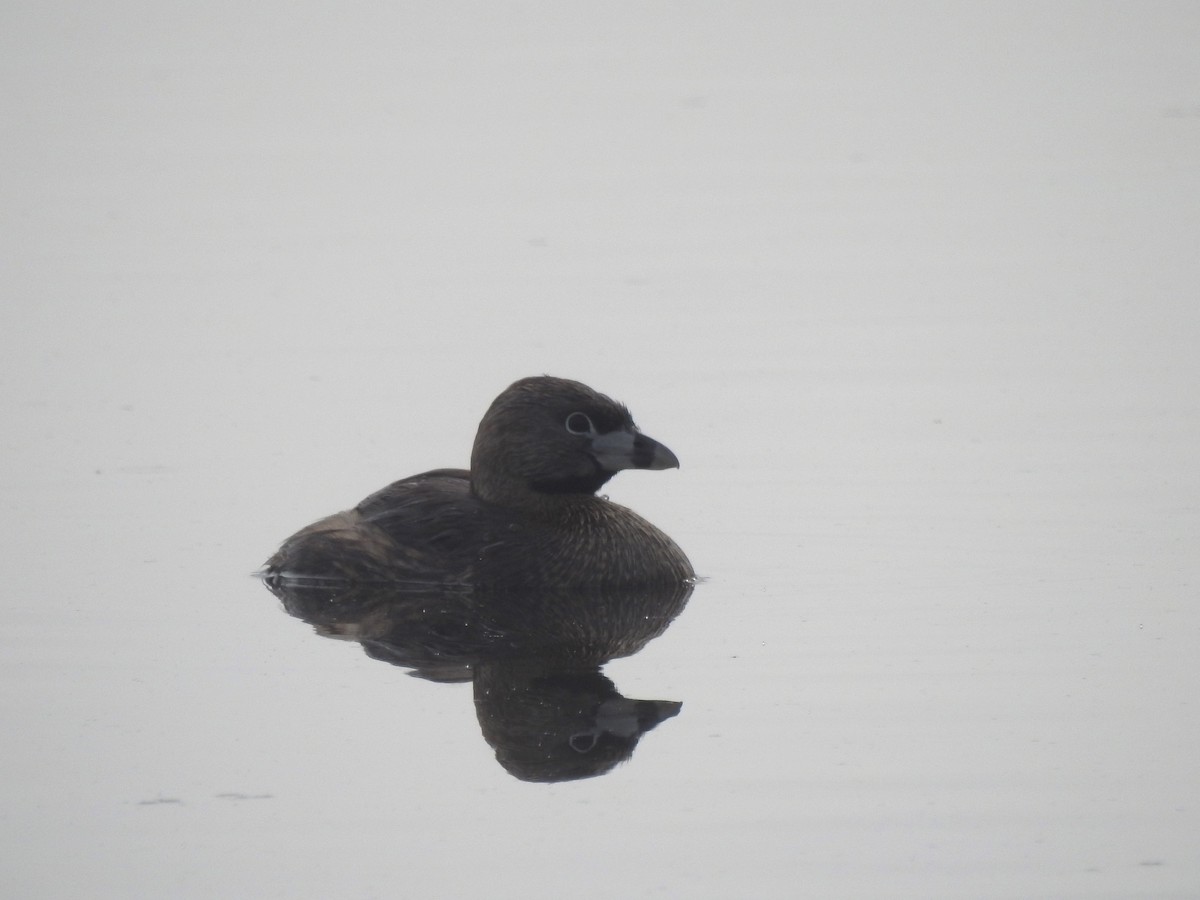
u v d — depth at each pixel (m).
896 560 13.94
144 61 41.00
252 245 27.14
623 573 13.56
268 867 9.03
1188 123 33.84
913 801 9.58
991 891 8.62
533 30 45.72
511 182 31.69
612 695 11.24
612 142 34.69
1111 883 8.68
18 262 25.94
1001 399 18.53
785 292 23.58
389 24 45.47
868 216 28.03
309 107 37.91
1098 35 42.31
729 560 14.15
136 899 8.72
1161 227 26.38
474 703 11.15
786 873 8.84
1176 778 9.75
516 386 14.07
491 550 13.70
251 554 14.58
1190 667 11.36
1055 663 11.51
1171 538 14.19
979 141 33.56
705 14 46.50
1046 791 9.63
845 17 45.41
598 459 13.75
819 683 11.30
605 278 24.66
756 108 37.06
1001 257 25.11
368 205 30.05
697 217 28.50
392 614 13.09
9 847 9.24
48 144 34.28
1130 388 18.73
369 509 14.33
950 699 10.94
